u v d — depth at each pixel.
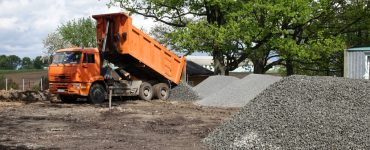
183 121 13.53
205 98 20.34
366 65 21.28
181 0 30.20
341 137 8.27
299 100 10.36
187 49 27.75
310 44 29.47
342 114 9.29
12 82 34.03
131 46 19.66
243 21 26.95
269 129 9.21
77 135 10.91
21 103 19.69
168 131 11.55
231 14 27.09
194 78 39.38
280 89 11.33
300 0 26.64
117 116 14.77
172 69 22.25
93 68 19.42
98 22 19.88
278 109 9.98
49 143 9.81
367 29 33.59
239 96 18.73
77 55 19.25
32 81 43.34
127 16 19.31
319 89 10.91
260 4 26.86
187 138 10.51
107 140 10.22
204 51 28.44
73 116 14.74
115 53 19.91
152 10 31.42
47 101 21.25
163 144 9.73
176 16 31.89
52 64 19.72
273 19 27.77
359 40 35.59
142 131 11.57
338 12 32.47
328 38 29.66
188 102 20.89
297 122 9.11
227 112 16.06
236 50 29.81
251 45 28.81
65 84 19.20
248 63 37.25
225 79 23.53
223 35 26.56
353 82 11.52
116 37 19.47
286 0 26.62
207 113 15.78
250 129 9.53
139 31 19.98
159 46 21.22
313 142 8.34
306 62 33.22
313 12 29.95
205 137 10.45
